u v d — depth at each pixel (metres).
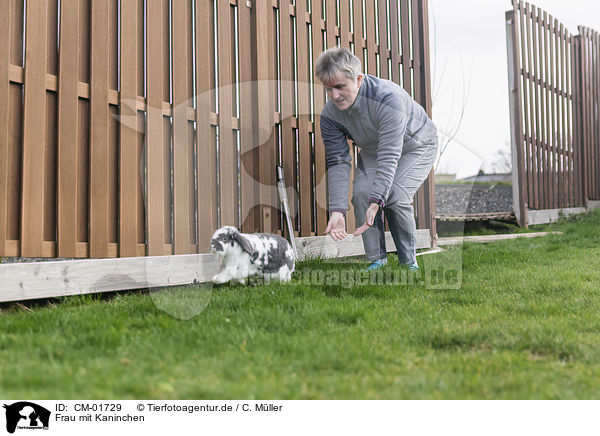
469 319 2.35
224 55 3.33
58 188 2.79
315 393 1.53
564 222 7.83
